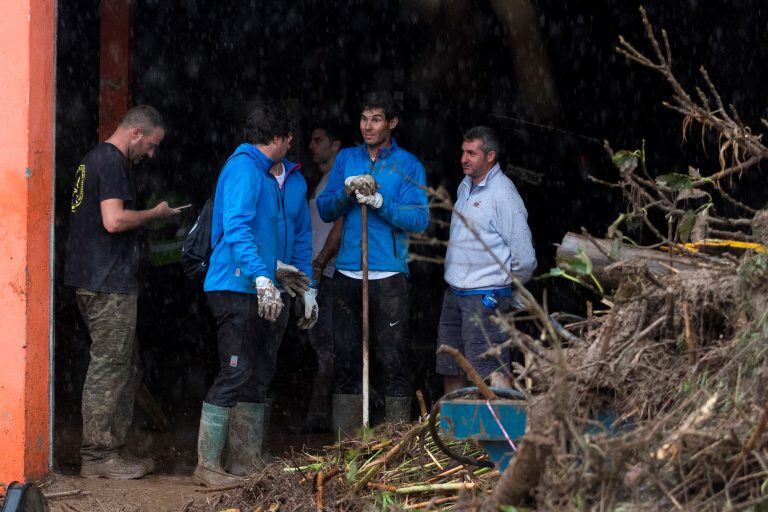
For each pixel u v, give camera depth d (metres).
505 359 9.17
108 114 12.01
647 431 4.17
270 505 6.42
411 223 9.32
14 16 8.11
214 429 8.35
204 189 18.73
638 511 3.95
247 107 19.09
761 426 3.84
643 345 4.68
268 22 19.59
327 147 11.03
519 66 16.27
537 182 15.59
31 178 8.16
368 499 6.08
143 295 14.62
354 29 18.41
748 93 17.19
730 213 14.57
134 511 7.59
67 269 8.62
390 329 9.53
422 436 6.51
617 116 18.03
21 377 8.13
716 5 17.34
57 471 9.06
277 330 8.83
